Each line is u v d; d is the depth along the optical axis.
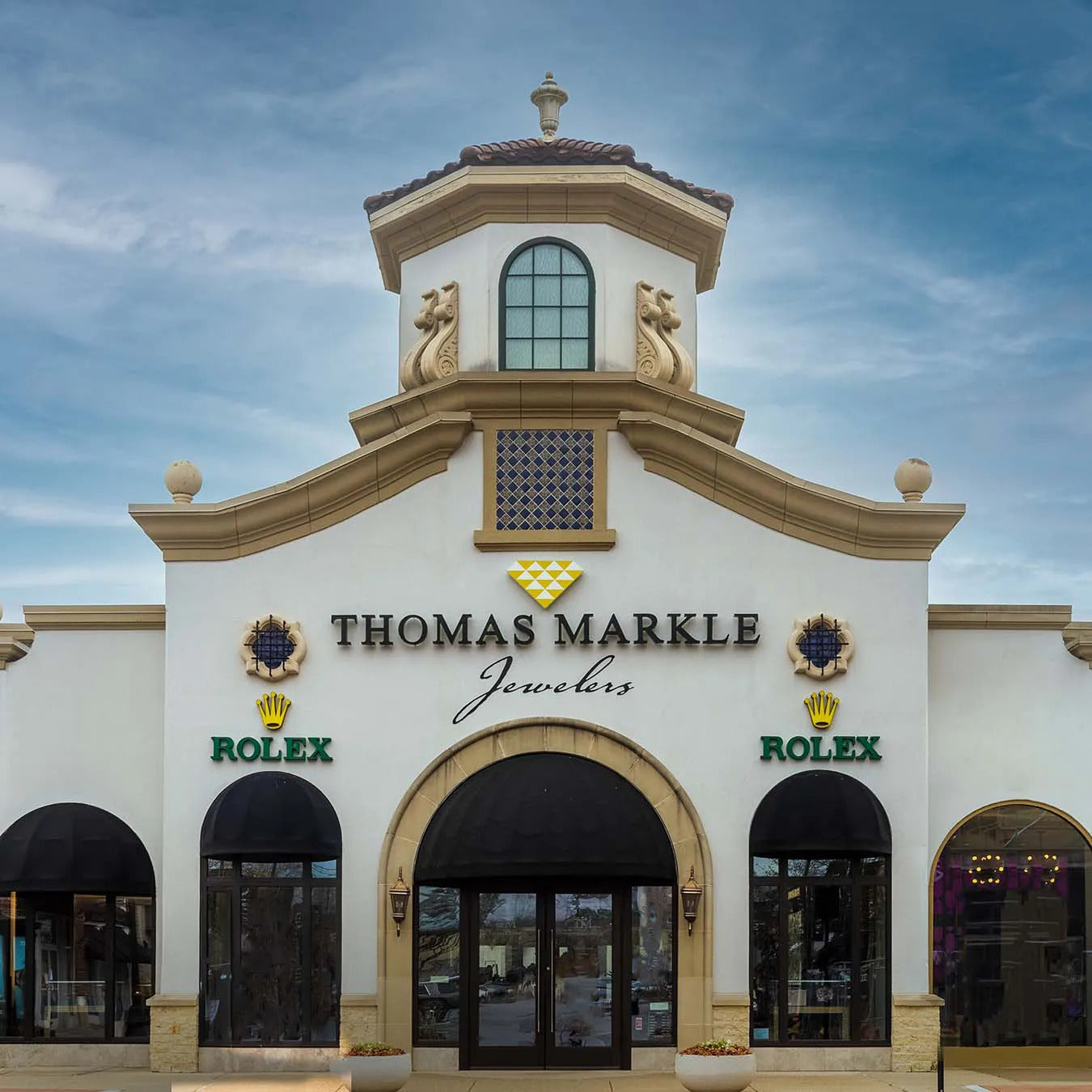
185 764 24.69
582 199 27.02
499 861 23.55
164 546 25.19
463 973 24.30
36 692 26.03
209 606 25.06
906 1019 24.03
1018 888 25.42
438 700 24.77
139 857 25.52
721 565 25.00
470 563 25.05
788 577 24.98
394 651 24.91
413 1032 24.11
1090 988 25.27
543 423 25.30
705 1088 20.81
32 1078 23.91
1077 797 25.59
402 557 25.08
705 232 28.17
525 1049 24.14
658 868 23.89
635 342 27.06
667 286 27.89
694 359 28.17
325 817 24.33
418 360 27.09
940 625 25.81
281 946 24.47
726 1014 23.95
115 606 26.05
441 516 25.14
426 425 24.92
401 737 24.69
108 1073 24.48
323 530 25.20
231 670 24.91
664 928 24.44
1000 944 25.30
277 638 24.97
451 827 24.09
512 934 24.42
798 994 24.20
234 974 24.39
